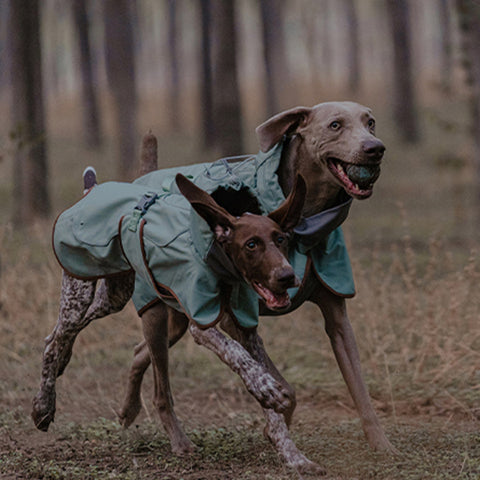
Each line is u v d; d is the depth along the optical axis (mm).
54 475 7410
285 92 59438
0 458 8086
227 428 9336
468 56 22391
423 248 21000
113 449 8477
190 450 8273
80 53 50250
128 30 34688
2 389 11055
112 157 44812
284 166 8094
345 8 78938
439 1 70125
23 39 24641
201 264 6879
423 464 7457
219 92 26844
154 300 8156
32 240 18016
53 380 8656
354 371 8188
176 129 55844
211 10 46375
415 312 11672
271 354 12953
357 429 9031
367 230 24406
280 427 7477
